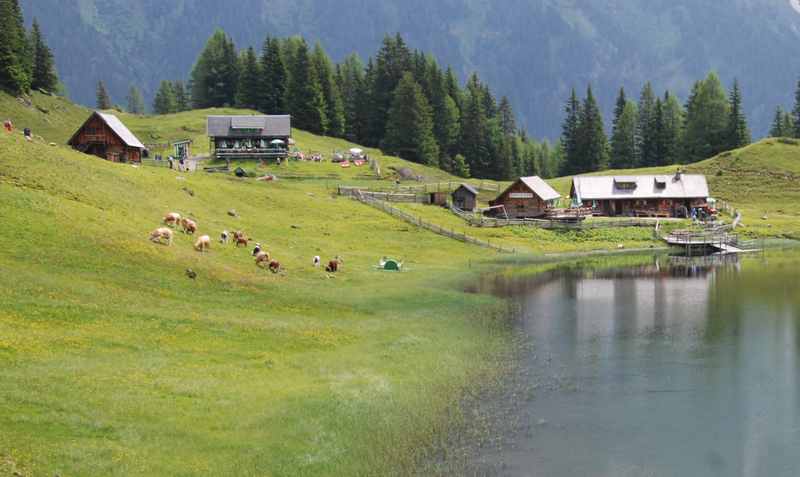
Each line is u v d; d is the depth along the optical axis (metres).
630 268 82.12
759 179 150.00
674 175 130.62
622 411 32.75
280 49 197.38
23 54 152.75
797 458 28.17
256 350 37.19
